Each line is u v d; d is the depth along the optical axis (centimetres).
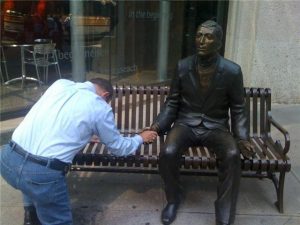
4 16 534
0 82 544
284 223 319
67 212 264
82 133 259
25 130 257
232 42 626
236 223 316
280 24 607
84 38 625
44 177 247
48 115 256
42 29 577
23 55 562
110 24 659
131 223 314
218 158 310
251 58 622
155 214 326
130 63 707
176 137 317
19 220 316
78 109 258
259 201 349
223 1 698
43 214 261
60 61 606
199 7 739
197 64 323
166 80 753
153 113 382
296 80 632
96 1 630
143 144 337
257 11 602
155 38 731
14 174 250
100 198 349
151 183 378
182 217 322
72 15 604
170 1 729
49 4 578
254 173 351
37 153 249
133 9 688
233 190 297
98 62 655
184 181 381
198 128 332
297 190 370
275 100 643
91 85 281
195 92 329
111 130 272
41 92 584
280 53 620
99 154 320
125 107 381
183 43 768
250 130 401
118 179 384
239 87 324
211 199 350
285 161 316
